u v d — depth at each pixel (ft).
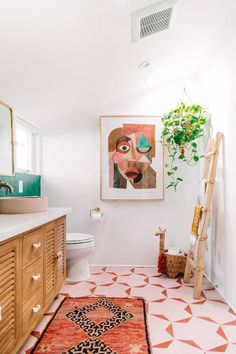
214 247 8.56
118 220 10.59
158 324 6.20
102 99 9.99
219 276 8.08
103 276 9.43
